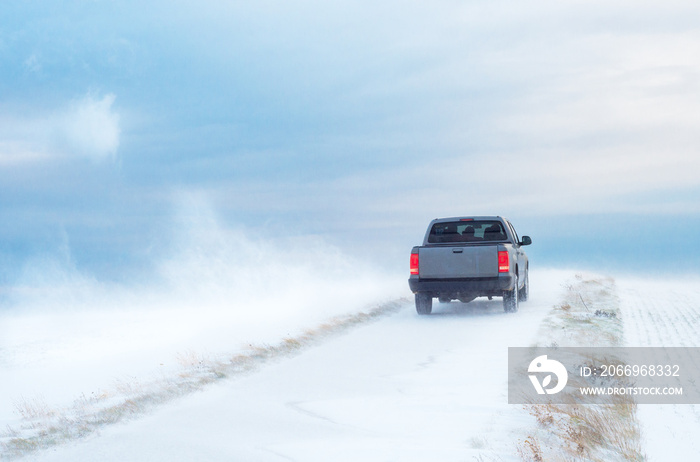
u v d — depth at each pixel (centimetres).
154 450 631
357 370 1058
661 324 1592
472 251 1641
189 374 994
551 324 1462
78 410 788
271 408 810
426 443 666
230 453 626
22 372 1178
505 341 1276
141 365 1154
